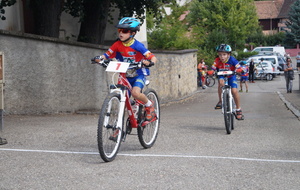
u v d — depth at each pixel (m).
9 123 9.67
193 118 12.30
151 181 4.95
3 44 10.76
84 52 14.01
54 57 12.53
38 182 4.86
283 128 9.88
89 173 5.27
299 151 6.88
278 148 7.14
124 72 6.04
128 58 6.39
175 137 8.26
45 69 12.16
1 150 6.55
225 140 7.97
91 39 17.44
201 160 6.03
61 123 10.00
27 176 5.11
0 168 5.46
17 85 11.23
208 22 47.97
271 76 39.53
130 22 6.25
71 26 19.77
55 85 12.59
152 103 6.90
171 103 21.03
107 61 6.35
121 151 6.73
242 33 47.94
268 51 49.00
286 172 5.44
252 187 4.76
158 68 20.38
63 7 16.48
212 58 45.19
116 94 5.98
